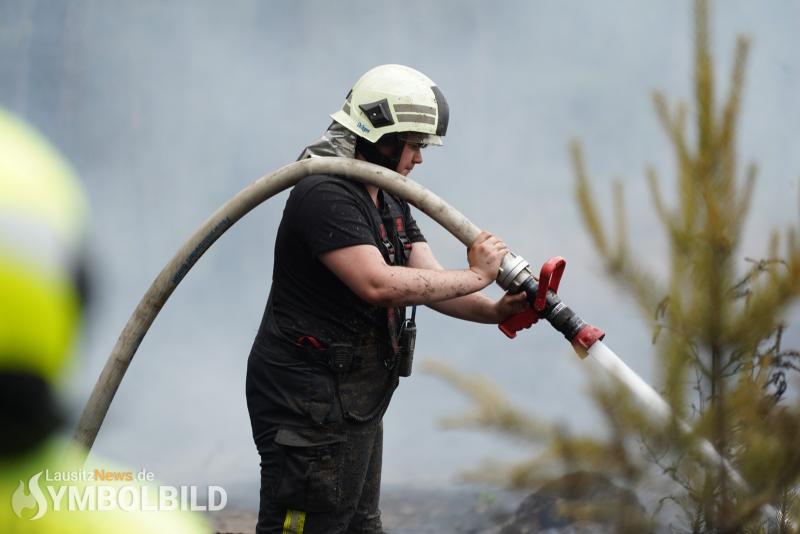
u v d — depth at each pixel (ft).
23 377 5.90
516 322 28.14
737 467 21.02
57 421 6.05
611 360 25.27
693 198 21.85
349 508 28.25
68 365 6.07
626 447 20.48
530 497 35.45
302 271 27.58
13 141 6.11
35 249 5.93
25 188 5.98
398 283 26.23
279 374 27.61
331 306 27.40
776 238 22.29
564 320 26.23
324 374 27.43
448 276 26.53
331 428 27.40
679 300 21.77
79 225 6.14
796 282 21.39
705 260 21.62
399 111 27.53
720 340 21.40
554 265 26.20
